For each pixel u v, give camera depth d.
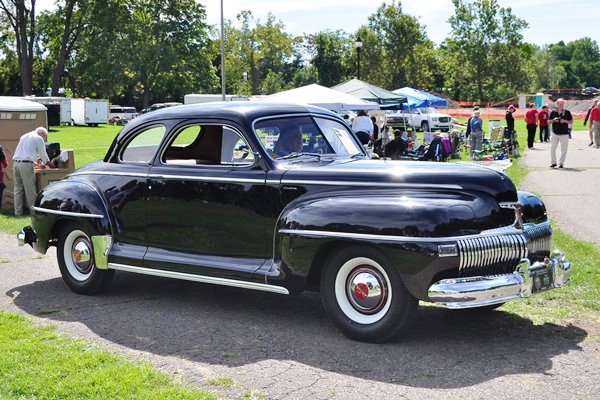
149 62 76.25
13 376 4.54
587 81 197.25
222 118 6.14
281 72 113.69
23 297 6.88
